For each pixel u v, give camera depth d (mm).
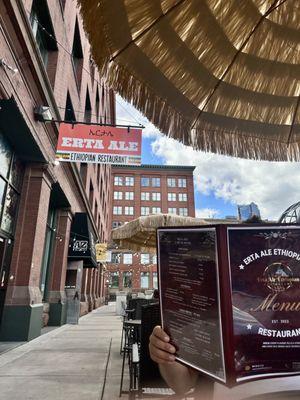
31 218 8031
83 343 7461
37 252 8141
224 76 2021
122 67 1752
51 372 4816
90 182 18188
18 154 7898
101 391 3941
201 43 1877
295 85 2121
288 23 1914
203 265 1093
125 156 6738
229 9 1823
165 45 1806
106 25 1602
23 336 7391
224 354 994
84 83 13734
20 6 5750
